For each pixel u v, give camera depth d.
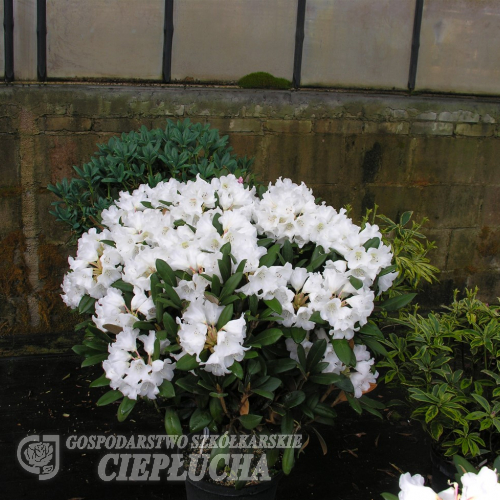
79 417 3.12
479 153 4.12
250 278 1.84
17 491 2.55
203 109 3.71
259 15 3.71
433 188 4.10
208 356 1.75
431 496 1.28
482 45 4.01
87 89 3.59
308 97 3.81
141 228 2.17
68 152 3.63
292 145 3.84
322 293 1.88
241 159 3.19
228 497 2.12
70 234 3.71
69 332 3.86
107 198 2.84
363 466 2.78
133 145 2.84
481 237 4.25
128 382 1.76
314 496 2.57
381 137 3.95
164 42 3.64
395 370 2.66
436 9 3.89
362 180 3.98
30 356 3.80
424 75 3.97
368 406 2.18
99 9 3.56
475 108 4.05
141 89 3.64
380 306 2.21
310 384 2.12
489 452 2.38
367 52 3.87
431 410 2.30
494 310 2.68
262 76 3.78
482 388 2.42
